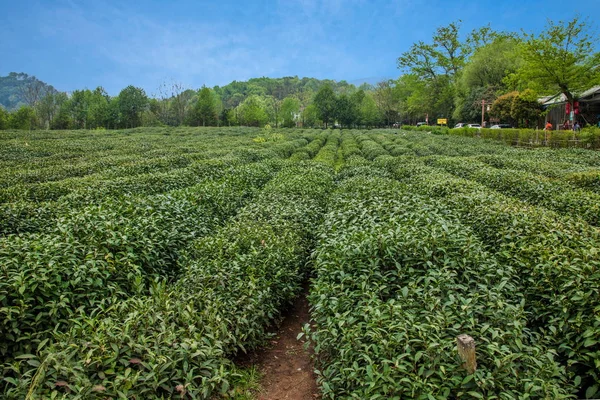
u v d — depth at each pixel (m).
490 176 12.28
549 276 4.62
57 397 3.14
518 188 10.68
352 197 9.29
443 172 13.48
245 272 5.49
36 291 4.34
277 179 13.20
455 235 5.36
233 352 4.79
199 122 71.31
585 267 4.39
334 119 74.50
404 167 15.22
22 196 9.88
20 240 5.29
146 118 69.81
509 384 3.21
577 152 20.56
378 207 7.34
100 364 3.46
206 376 3.77
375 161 19.20
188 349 3.80
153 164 15.48
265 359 5.21
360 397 3.30
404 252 4.96
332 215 7.51
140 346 3.63
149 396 3.37
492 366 3.35
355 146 30.72
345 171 15.34
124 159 17.59
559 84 27.89
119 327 3.89
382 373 3.29
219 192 10.30
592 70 27.33
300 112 103.81
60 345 3.62
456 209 7.95
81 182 11.44
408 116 87.19
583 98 32.19
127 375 3.34
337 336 3.99
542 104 36.72
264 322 5.38
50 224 7.66
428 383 3.17
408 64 60.88
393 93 82.12
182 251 6.54
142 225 6.52
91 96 70.25
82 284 4.70
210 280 5.24
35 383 3.18
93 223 6.01
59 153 22.41
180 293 4.91
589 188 11.35
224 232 7.11
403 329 3.62
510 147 25.83
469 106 50.97
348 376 3.49
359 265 4.89
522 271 5.12
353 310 4.27
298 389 4.58
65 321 4.29
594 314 3.87
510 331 3.69
